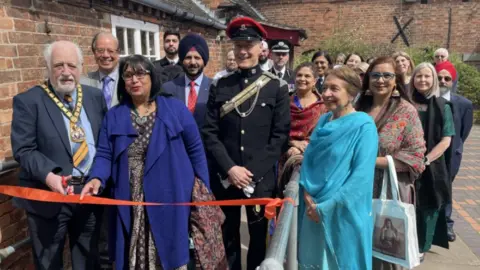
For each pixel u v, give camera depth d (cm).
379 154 283
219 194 317
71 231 290
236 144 302
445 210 395
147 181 247
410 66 457
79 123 275
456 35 1451
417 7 1452
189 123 265
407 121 281
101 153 253
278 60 588
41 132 263
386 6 1462
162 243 249
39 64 337
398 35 1473
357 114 244
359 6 1477
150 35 632
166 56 549
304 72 343
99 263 301
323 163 245
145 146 250
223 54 1016
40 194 240
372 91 294
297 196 222
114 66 369
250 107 300
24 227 319
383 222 269
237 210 326
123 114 253
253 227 314
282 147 305
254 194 300
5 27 297
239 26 300
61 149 267
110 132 251
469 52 1451
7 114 298
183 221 251
